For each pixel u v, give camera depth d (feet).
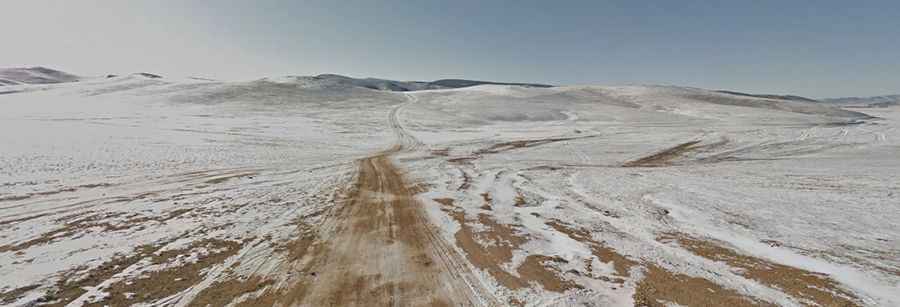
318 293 15.64
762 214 29.73
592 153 82.07
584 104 228.22
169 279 16.58
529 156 76.64
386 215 28.68
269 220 26.55
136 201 31.45
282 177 46.29
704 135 109.40
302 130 114.52
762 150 82.84
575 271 17.98
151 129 93.66
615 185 43.96
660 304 14.73
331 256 19.81
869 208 31.45
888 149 75.46
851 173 51.52
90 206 29.35
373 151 81.87
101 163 49.78
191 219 26.27
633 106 238.89
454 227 25.53
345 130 120.57
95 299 14.65
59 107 142.61
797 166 60.59
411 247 21.34
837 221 27.40
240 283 16.40
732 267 18.61
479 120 162.50
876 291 15.79
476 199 35.42
